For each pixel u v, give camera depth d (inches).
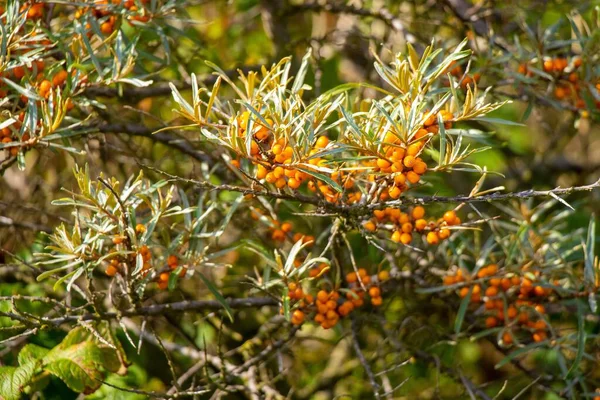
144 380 57.4
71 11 57.2
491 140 58.9
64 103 50.4
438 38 60.3
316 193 50.1
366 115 49.1
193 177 55.7
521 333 58.1
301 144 47.6
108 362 54.6
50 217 60.9
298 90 49.9
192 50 60.8
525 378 61.9
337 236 52.7
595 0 60.8
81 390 53.8
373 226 51.0
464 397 58.3
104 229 50.6
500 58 55.6
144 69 55.8
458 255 55.7
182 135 55.0
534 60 56.1
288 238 54.8
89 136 56.5
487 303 55.2
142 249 51.2
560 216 57.4
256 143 47.8
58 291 58.7
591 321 58.2
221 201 56.3
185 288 61.3
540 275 55.8
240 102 47.4
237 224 59.6
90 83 52.4
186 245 53.0
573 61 56.1
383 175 48.6
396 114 47.9
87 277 51.3
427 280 56.9
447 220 51.0
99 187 51.8
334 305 53.1
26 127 51.1
